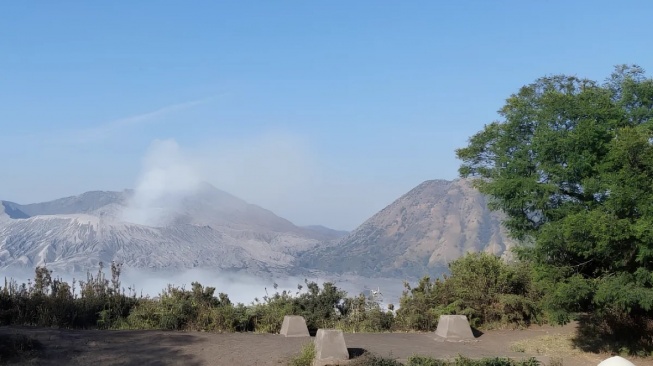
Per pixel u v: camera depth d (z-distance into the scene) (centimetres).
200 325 1684
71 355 1295
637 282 1361
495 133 1653
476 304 2041
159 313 1709
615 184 1362
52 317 1630
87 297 1764
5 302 1680
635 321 1677
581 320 1834
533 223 1606
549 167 1503
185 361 1280
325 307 1948
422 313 1975
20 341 1312
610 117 1508
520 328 2008
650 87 1546
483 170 1694
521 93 1650
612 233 1328
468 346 1625
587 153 1460
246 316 1750
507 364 1287
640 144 1333
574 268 1498
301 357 1292
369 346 1500
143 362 1270
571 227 1365
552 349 1639
